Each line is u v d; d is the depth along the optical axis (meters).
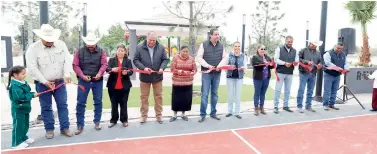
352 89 9.09
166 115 6.13
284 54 6.20
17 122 4.20
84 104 4.93
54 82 4.54
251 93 9.08
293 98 8.32
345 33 7.89
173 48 21.95
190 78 5.59
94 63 4.84
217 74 5.73
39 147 4.30
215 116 5.95
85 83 4.83
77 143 4.48
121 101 5.26
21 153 4.07
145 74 5.33
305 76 6.38
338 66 6.61
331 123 5.67
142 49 5.29
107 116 6.00
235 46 5.74
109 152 4.14
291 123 5.65
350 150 4.25
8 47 6.27
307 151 4.20
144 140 4.64
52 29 4.38
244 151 4.19
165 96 8.28
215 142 4.57
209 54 5.61
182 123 5.59
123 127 5.30
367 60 9.88
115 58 5.07
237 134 4.96
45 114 4.61
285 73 6.30
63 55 4.59
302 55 6.43
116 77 5.09
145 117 5.56
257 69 6.03
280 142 4.58
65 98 4.75
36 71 4.30
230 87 5.97
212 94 5.87
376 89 6.62
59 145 4.39
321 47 7.62
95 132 5.00
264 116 6.16
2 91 8.47
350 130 5.22
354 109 6.89
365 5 9.67
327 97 6.73
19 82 4.15
